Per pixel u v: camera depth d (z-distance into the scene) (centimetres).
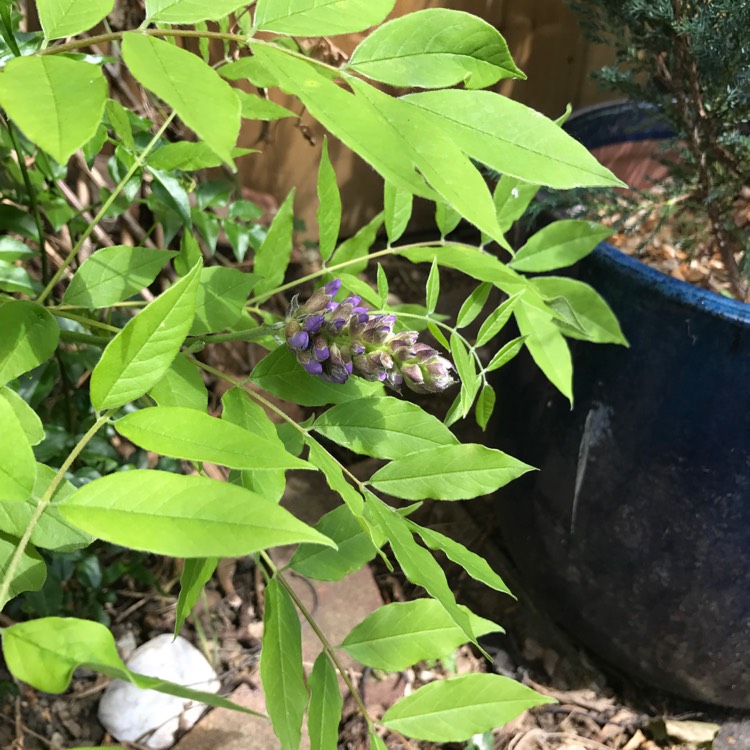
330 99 20
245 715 54
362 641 32
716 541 44
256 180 81
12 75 18
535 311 39
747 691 53
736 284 51
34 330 28
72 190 55
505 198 37
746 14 41
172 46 19
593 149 56
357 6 22
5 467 21
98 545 52
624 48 50
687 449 42
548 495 52
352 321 28
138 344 24
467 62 22
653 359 42
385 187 35
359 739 55
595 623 55
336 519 33
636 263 42
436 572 27
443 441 30
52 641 18
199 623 58
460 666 60
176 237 63
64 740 52
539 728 57
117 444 58
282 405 72
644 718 58
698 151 47
